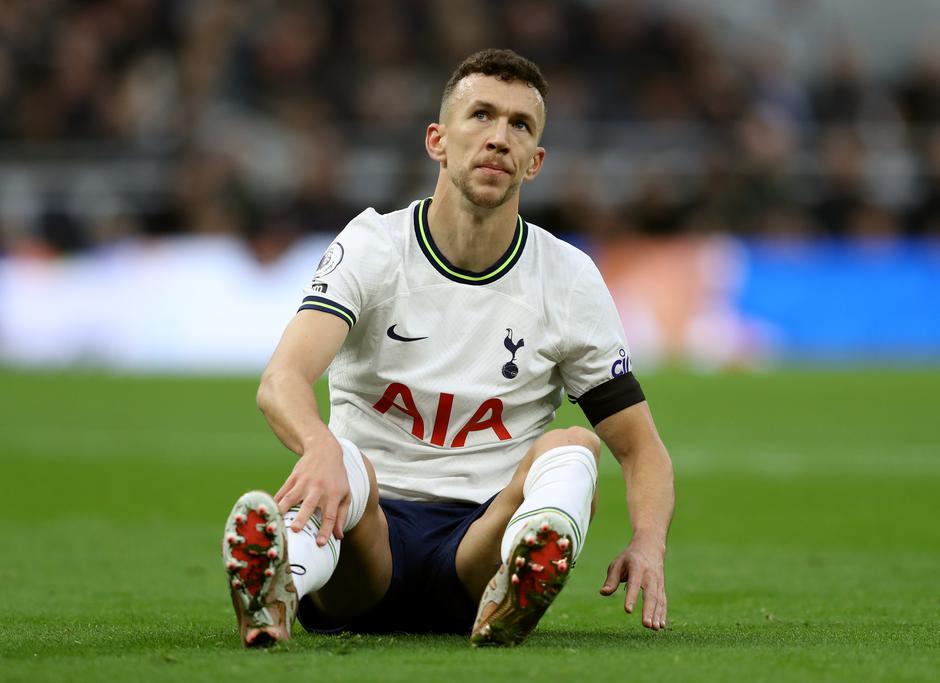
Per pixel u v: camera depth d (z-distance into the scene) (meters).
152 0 66.12
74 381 51.00
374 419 12.36
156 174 60.44
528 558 10.09
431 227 12.34
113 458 33.06
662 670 9.32
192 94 63.06
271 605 10.15
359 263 12.12
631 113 62.72
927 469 31.22
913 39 82.25
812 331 55.06
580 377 12.54
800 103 65.25
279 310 55.22
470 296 12.27
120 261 56.00
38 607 14.51
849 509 25.77
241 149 59.59
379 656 9.86
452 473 12.23
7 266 56.88
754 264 54.97
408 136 61.59
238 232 56.62
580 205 56.66
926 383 49.09
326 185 57.09
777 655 10.10
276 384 11.30
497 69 11.98
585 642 11.12
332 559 10.79
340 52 64.19
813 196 58.97
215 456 33.38
